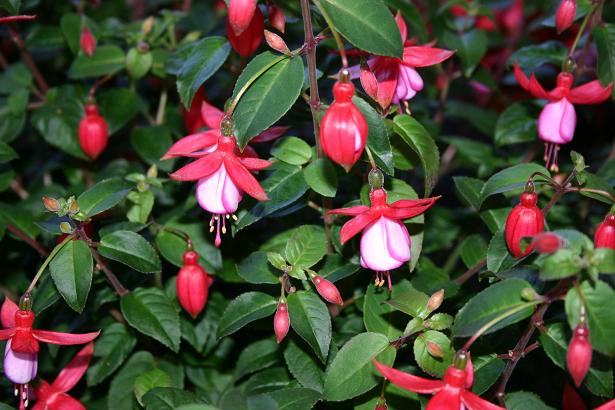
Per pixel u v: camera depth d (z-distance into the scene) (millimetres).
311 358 572
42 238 693
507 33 926
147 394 555
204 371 644
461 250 641
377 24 511
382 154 527
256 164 520
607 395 514
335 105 489
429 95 829
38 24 771
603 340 474
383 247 508
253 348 614
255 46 572
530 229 523
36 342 520
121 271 614
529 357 627
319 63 610
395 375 478
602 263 466
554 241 460
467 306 492
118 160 699
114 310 627
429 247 703
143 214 607
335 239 574
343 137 487
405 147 578
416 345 527
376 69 545
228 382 639
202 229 626
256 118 514
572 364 466
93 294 619
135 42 690
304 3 514
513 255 542
